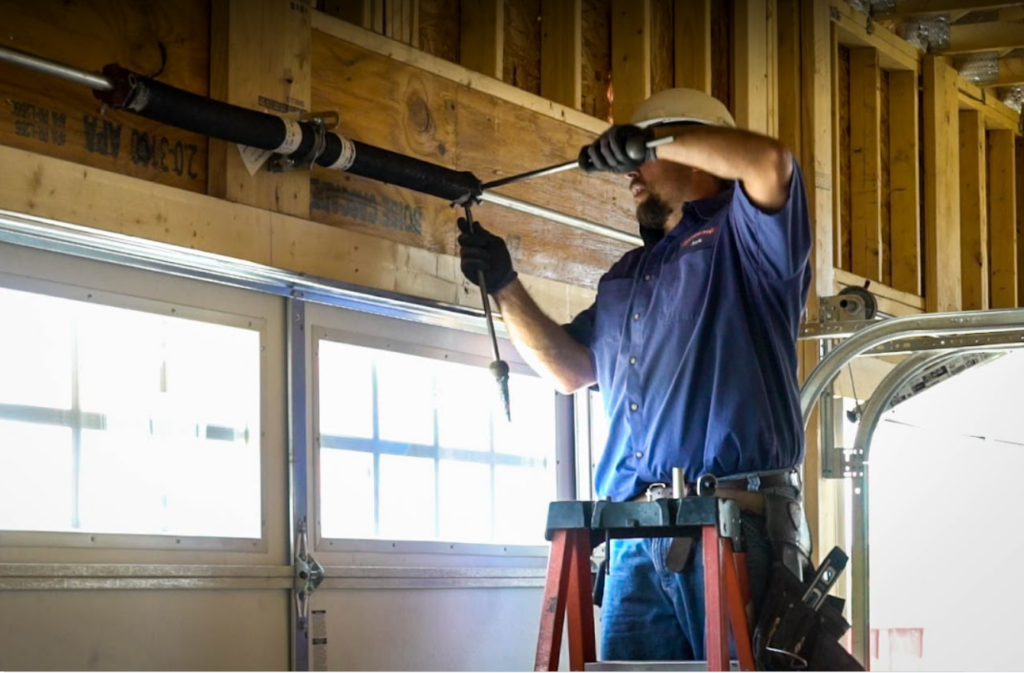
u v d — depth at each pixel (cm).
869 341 405
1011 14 571
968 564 731
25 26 253
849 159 558
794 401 277
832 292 507
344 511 312
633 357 283
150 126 273
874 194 554
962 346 423
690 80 456
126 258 266
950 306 595
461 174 320
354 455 317
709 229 279
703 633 260
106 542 255
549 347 308
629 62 430
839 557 260
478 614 346
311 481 301
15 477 244
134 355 268
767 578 258
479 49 372
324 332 310
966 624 720
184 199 273
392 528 326
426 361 341
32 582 240
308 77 305
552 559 243
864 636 435
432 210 340
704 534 232
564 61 400
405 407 334
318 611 297
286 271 295
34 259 251
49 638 243
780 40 507
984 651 725
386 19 334
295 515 295
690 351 273
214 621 273
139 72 274
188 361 279
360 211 319
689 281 277
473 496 354
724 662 225
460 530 348
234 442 286
